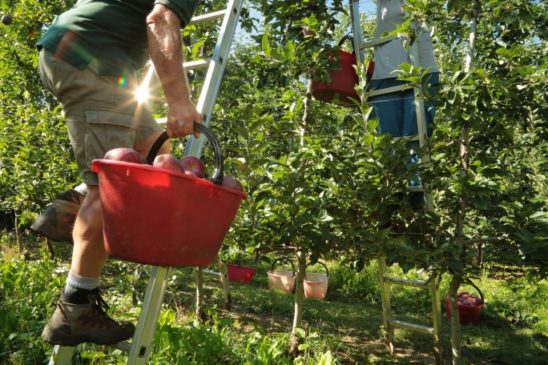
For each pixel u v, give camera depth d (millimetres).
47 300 4137
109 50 1743
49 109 7035
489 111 3309
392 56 3863
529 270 3264
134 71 1841
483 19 3844
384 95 3904
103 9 1736
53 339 1772
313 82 4148
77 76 1710
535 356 4340
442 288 6367
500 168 3301
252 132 3561
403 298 6207
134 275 4562
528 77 3213
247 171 3475
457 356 3648
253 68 4668
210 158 4547
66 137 6121
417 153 3305
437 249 3084
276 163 3676
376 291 6449
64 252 7730
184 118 1570
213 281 6762
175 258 1479
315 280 6387
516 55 3189
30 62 6559
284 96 4188
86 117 1708
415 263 3152
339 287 6828
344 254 3836
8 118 7047
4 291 4473
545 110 3502
